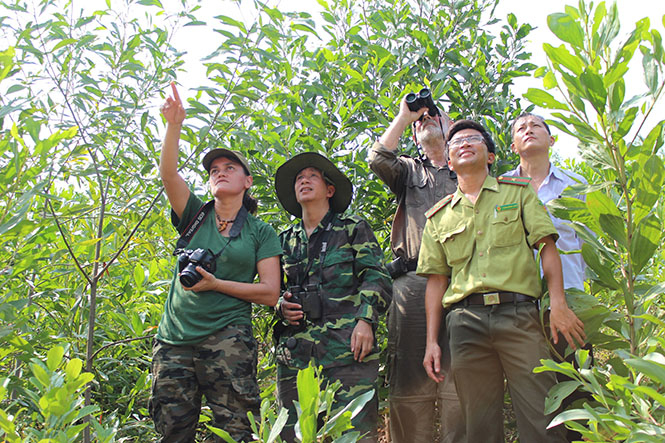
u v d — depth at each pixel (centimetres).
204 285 246
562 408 253
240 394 242
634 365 142
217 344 245
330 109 409
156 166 312
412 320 297
